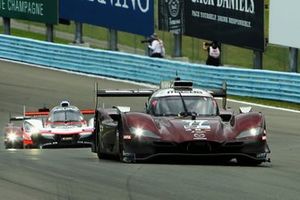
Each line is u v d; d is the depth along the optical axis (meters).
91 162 35.84
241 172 32.44
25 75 89.69
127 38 121.06
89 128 61.44
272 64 97.81
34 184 28.52
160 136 35.16
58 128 60.78
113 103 73.56
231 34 78.75
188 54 105.94
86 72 91.00
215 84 75.81
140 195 26.36
